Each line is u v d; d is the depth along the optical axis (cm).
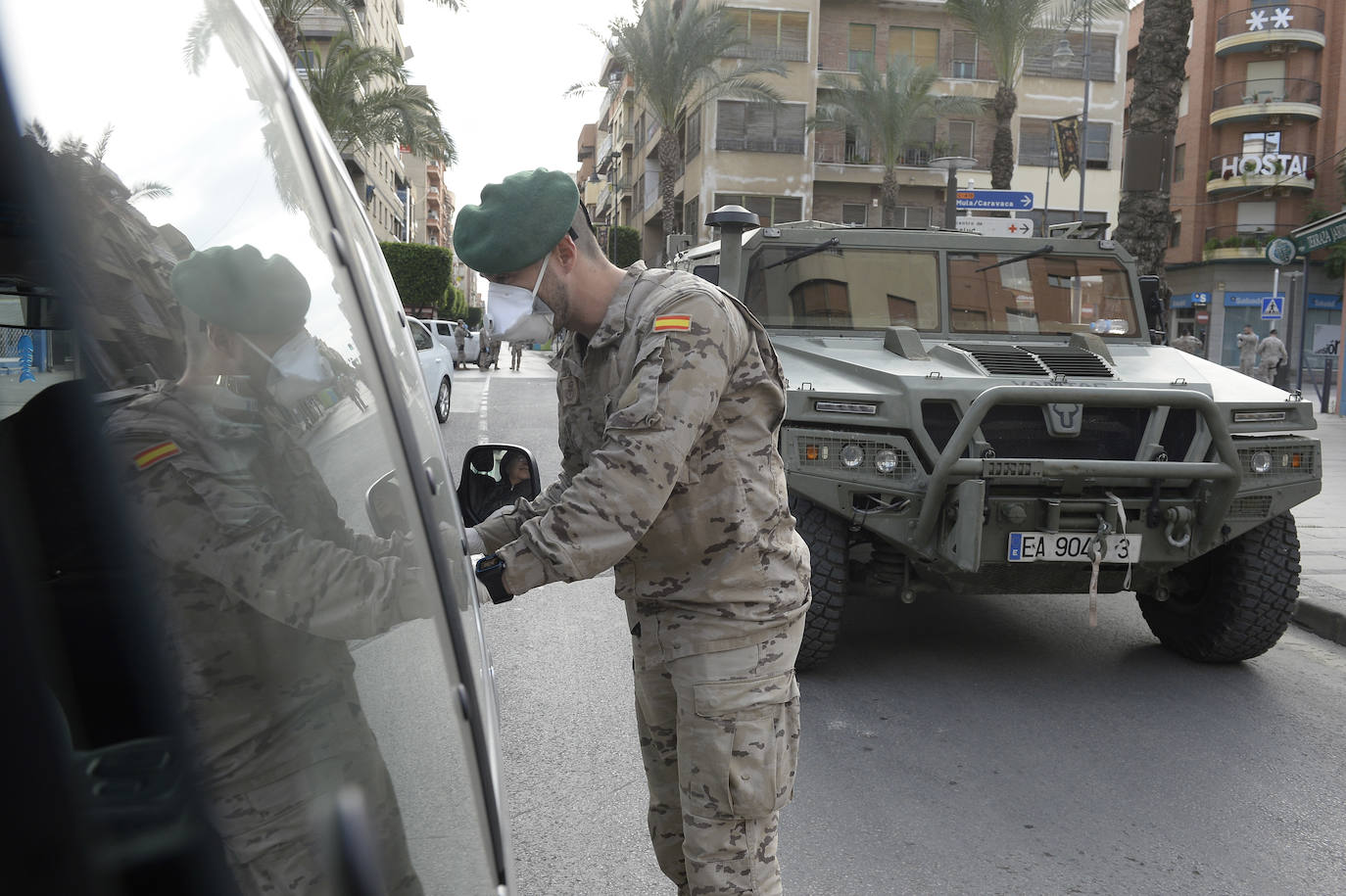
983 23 2736
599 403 190
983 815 336
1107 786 359
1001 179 2814
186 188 85
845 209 3803
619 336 183
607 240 5069
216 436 84
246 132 95
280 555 89
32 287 79
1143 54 1128
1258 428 458
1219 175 3822
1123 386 458
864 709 430
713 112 3647
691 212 3906
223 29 96
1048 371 472
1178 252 4028
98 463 75
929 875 297
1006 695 450
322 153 115
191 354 83
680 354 173
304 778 87
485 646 157
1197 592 498
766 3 3619
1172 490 448
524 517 199
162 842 77
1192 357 544
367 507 104
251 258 90
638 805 335
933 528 434
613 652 491
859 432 444
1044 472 419
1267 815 339
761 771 191
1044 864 305
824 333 545
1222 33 3816
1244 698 452
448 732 113
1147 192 1120
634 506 167
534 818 326
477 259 177
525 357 4612
